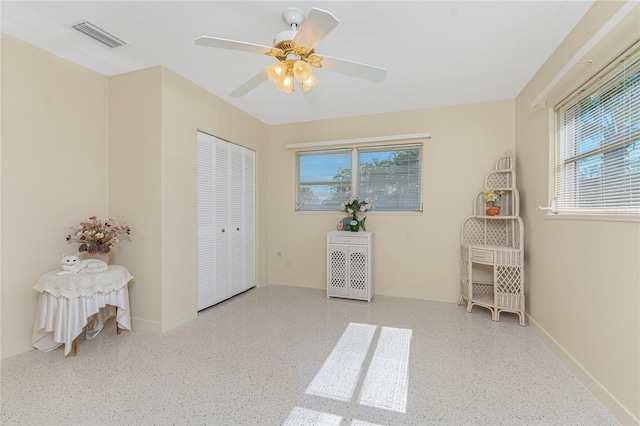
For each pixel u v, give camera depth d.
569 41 2.23
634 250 1.57
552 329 2.51
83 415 1.66
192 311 3.18
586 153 2.13
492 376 2.08
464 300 3.71
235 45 1.76
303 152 4.57
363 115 4.21
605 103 1.92
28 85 2.42
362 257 3.88
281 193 4.68
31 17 2.07
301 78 1.83
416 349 2.50
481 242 3.67
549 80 2.59
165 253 2.85
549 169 2.58
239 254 4.09
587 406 1.76
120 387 1.92
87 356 2.34
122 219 2.96
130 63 2.77
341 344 2.59
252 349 2.48
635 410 1.54
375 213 4.14
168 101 2.87
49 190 2.57
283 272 4.68
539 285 2.80
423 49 2.48
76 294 2.33
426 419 1.65
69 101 2.71
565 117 2.44
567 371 2.16
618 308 1.69
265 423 1.61
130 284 2.93
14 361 2.25
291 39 1.77
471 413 1.70
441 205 3.86
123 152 2.96
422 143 3.94
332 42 2.37
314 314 3.35
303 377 2.06
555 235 2.47
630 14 1.59
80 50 2.53
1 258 2.28
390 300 3.88
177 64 2.78
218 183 3.65
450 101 3.68
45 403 1.76
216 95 3.54
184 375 2.07
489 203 3.59
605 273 1.81
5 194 2.30
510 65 2.75
